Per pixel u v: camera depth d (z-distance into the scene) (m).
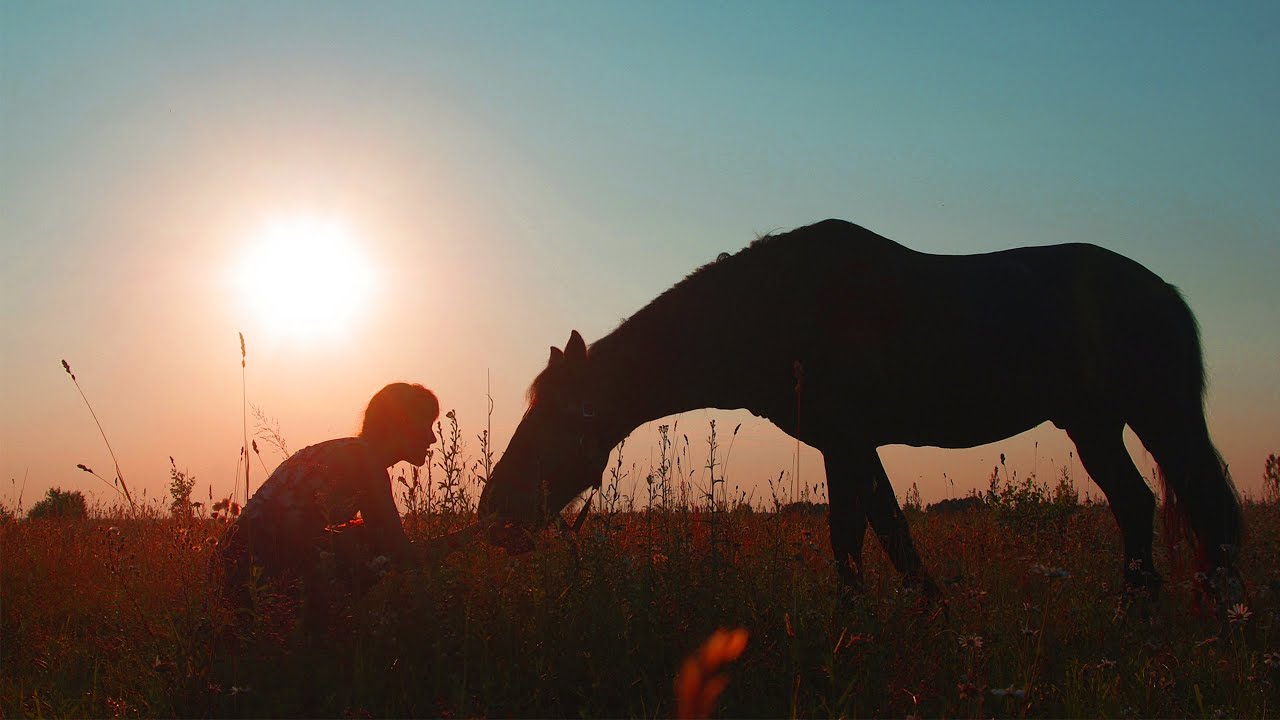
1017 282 5.60
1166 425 5.52
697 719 1.26
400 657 3.79
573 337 5.29
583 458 5.21
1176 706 3.47
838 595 4.40
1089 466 5.82
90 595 5.05
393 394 4.45
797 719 3.30
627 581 4.00
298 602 4.01
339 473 4.12
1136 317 5.60
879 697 3.50
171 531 5.20
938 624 4.08
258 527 4.05
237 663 3.67
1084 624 4.30
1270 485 5.64
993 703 3.46
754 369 5.41
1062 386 5.58
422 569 4.04
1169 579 5.23
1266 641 4.24
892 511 5.06
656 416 5.56
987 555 5.59
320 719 3.47
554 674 3.66
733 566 4.16
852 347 5.25
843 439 5.14
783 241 5.56
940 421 5.48
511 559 4.41
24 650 4.22
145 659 3.86
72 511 9.23
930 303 5.38
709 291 5.48
